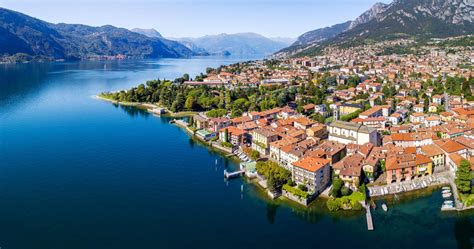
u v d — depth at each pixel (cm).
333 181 16562
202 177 19200
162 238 13688
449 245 13062
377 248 13025
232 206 16088
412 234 13738
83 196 16938
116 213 15438
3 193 17150
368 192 16550
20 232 14025
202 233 14025
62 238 13650
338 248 13075
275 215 15325
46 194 17088
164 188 17838
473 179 16425
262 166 18512
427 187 17112
